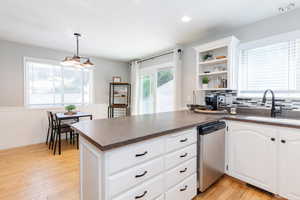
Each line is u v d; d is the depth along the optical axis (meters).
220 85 2.58
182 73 3.41
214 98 2.60
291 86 2.09
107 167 0.95
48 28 2.53
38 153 2.93
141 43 3.27
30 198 1.65
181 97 3.40
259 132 1.74
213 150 1.81
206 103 2.70
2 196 1.68
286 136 1.55
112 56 4.42
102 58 4.64
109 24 2.38
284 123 1.55
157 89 4.26
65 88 4.04
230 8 1.94
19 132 3.33
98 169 1.03
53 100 3.86
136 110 4.76
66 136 3.70
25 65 3.42
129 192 1.07
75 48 3.65
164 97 4.08
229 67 2.36
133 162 1.09
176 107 3.31
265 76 2.32
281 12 2.04
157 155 1.25
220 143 1.93
